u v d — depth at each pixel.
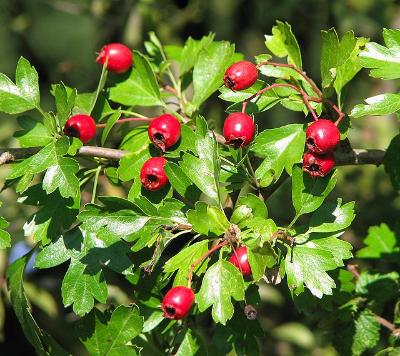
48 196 0.45
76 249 0.45
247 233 0.43
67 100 0.45
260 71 0.46
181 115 0.49
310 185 0.44
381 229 0.50
